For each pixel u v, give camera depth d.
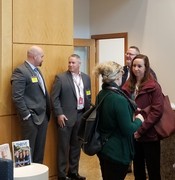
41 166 3.39
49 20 4.25
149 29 5.80
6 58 3.90
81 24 6.83
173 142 3.66
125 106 2.51
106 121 2.58
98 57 7.00
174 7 5.40
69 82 4.21
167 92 5.56
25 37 4.04
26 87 3.83
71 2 4.46
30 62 3.90
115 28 6.42
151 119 3.05
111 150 2.58
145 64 3.18
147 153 3.18
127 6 6.18
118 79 2.64
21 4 3.99
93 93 6.82
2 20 3.85
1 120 3.90
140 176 3.34
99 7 6.71
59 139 4.24
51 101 4.20
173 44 5.44
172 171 3.68
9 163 2.49
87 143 2.61
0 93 3.90
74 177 4.36
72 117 4.21
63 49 4.41
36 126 3.86
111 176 2.63
